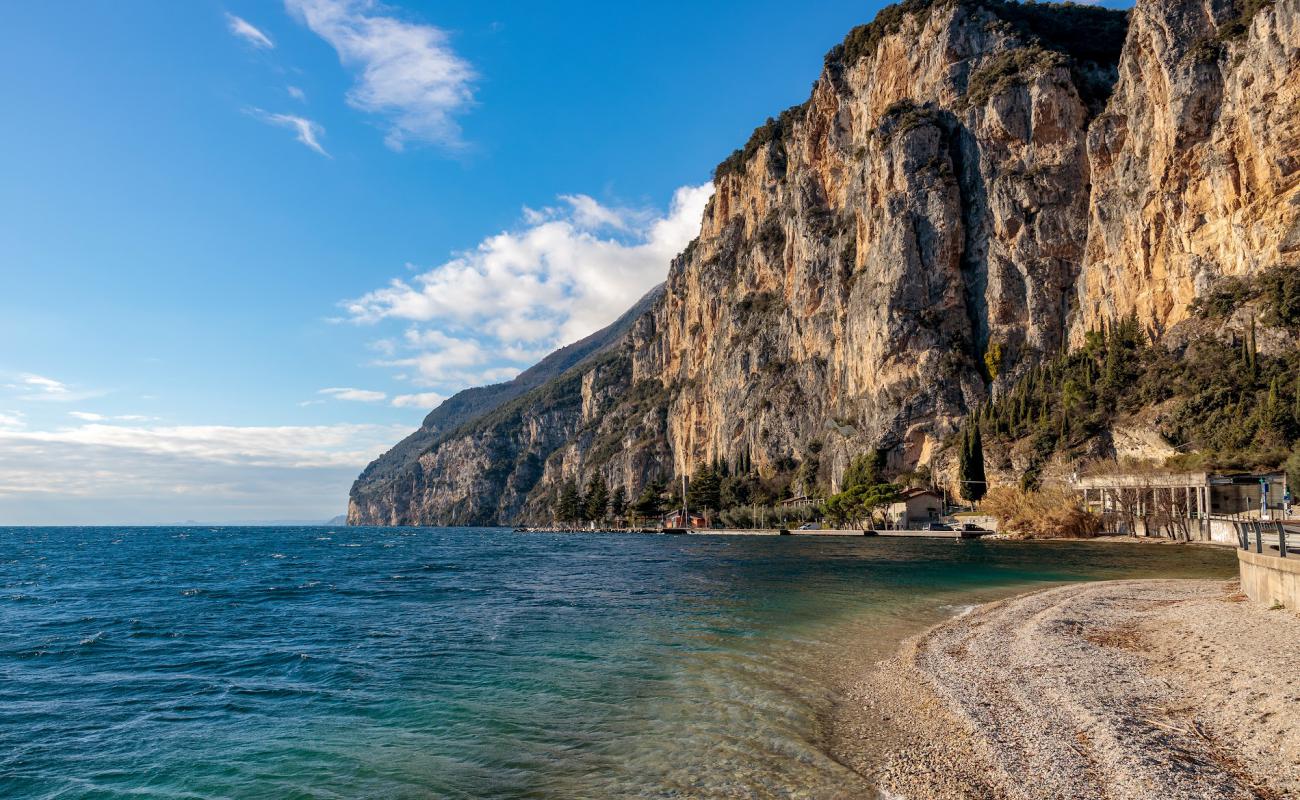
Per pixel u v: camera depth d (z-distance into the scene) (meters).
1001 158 144.62
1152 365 105.25
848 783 12.03
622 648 23.77
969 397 136.88
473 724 16.17
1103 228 125.06
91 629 31.72
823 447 168.25
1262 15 96.12
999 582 40.81
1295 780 10.87
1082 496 90.69
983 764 12.53
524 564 71.00
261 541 156.75
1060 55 140.50
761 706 16.53
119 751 15.38
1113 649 20.14
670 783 12.38
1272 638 18.41
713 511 182.75
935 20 161.50
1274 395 84.00
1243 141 98.62
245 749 15.27
